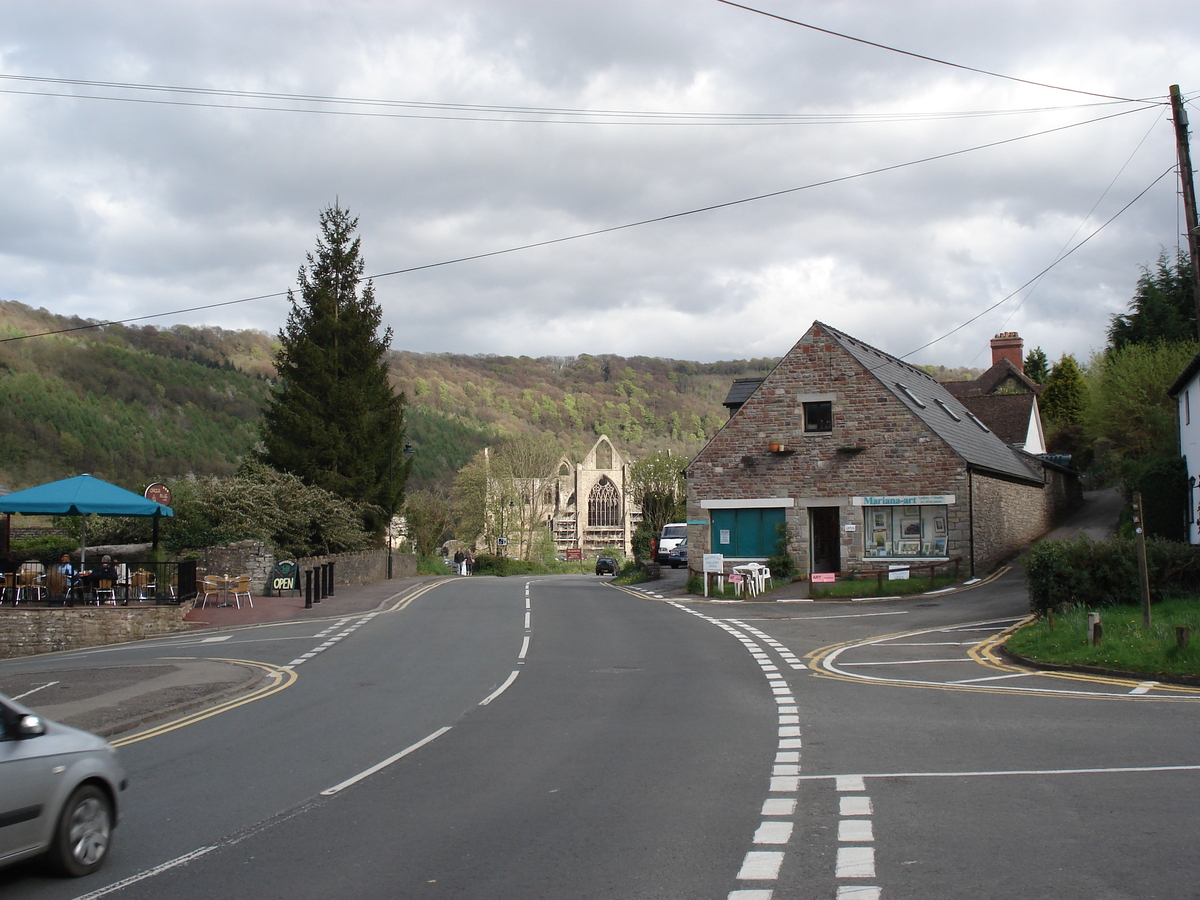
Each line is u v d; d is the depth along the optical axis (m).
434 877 6.29
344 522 39.53
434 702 13.48
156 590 26.16
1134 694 12.48
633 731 11.03
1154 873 5.88
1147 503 28.72
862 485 32.31
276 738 11.24
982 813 7.31
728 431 34.00
